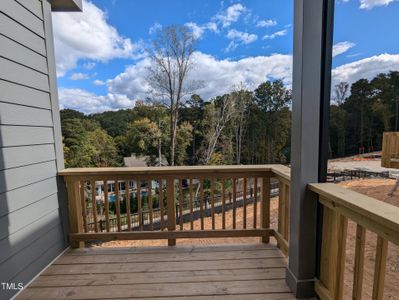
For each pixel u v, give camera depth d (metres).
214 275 1.99
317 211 1.66
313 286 1.69
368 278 1.49
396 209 1.10
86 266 2.16
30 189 1.99
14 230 1.80
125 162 17.33
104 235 2.51
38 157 2.11
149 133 16.28
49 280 1.96
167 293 1.77
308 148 1.62
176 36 14.98
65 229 2.47
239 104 17.30
